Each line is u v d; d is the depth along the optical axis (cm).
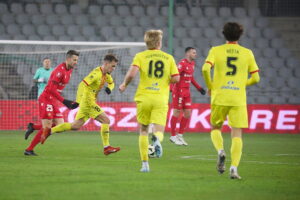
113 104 6912
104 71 3897
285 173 3155
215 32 8762
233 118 2802
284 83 8406
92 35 8525
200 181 2753
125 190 2453
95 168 3212
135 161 3644
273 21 9006
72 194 2334
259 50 8725
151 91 2978
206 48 8556
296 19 8962
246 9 9081
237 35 2834
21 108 6838
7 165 3325
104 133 3947
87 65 7806
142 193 2386
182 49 8481
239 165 3556
